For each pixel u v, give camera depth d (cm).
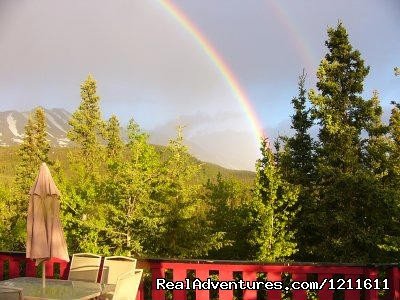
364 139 1938
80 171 1642
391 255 1667
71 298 552
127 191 1438
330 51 2023
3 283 646
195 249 1525
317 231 1781
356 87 1930
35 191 596
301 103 2048
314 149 1969
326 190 1764
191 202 1588
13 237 1834
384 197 1667
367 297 596
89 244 1401
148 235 1473
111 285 646
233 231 1700
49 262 775
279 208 1634
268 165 1605
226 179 1852
